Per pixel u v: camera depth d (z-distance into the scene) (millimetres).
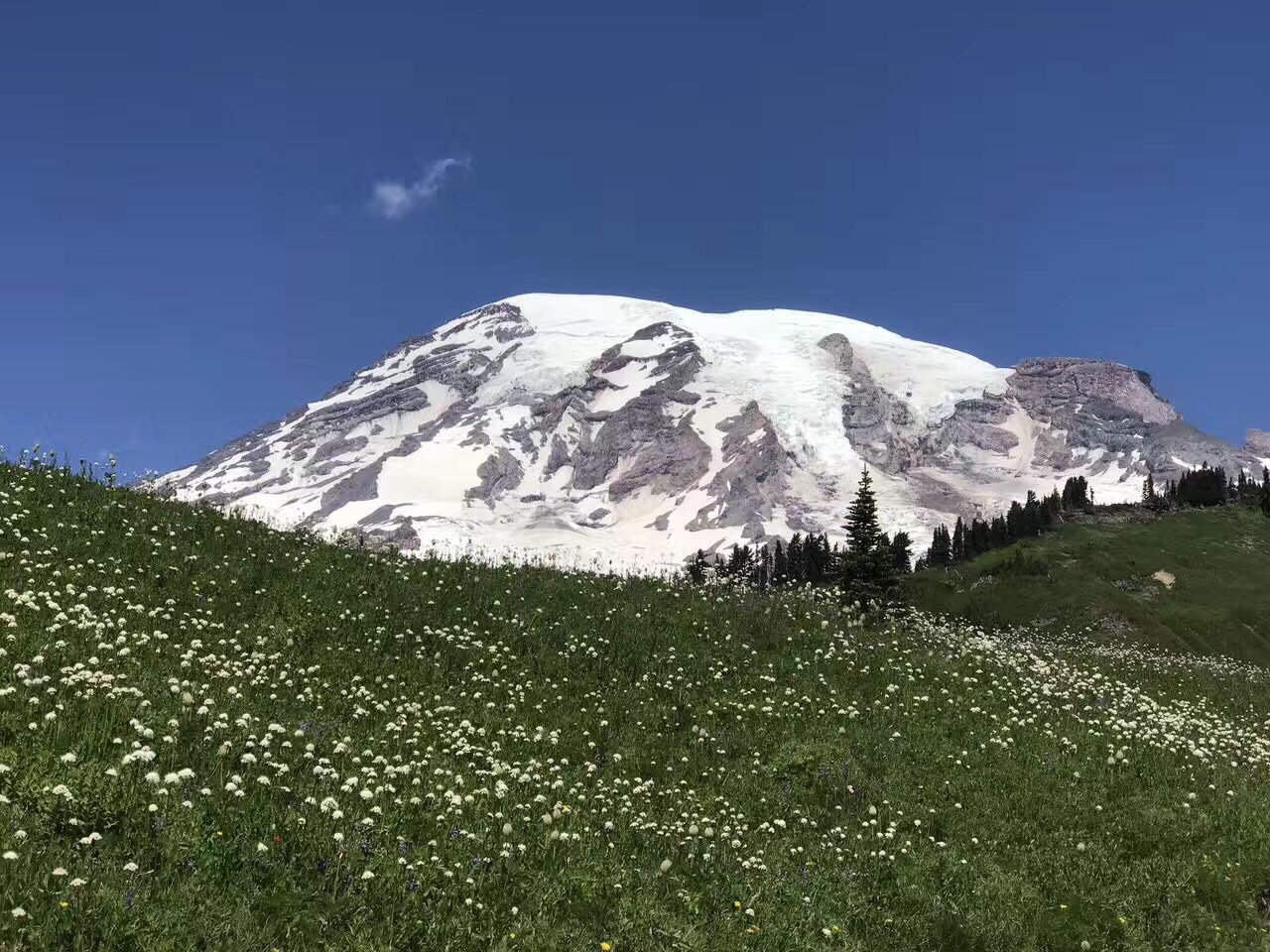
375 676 19359
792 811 16656
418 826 12273
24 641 14766
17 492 22375
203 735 13328
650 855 13328
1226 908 13852
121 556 21156
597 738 18953
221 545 24328
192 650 16984
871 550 59812
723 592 30703
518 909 10594
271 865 10016
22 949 7609
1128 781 19000
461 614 23922
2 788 9922
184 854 9703
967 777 18766
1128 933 12938
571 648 23266
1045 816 17109
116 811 10039
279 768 12672
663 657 23750
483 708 19141
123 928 8148
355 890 10055
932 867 14719
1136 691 27734
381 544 29891
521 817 13453
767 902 12516
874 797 17484
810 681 23438
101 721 12453
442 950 9453
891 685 23109
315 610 21844
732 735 19984
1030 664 28375
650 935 10703
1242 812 17125
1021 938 12797
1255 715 28750
